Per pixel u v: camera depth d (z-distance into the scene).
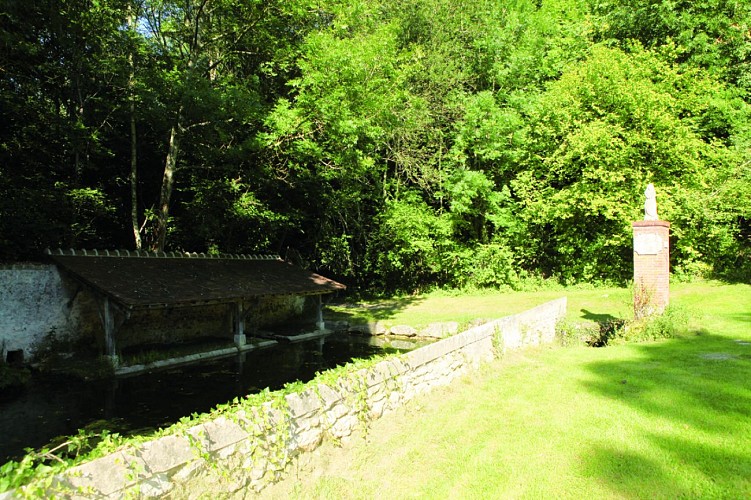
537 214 19.73
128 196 17.11
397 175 22.62
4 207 10.71
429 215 21.45
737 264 18.44
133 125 14.88
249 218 16.73
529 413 5.84
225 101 13.65
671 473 4.10
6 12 11.16
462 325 14.27
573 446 4.79
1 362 9.65
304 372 10.69
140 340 12.71
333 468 4.66
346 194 19.66
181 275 12.59
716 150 17.64
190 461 3.47
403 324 15.43
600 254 19.98
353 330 16.20
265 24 15.69
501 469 4.43
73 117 13.91
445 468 4.54
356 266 23.39
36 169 13.20
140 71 14.34
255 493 3.96
